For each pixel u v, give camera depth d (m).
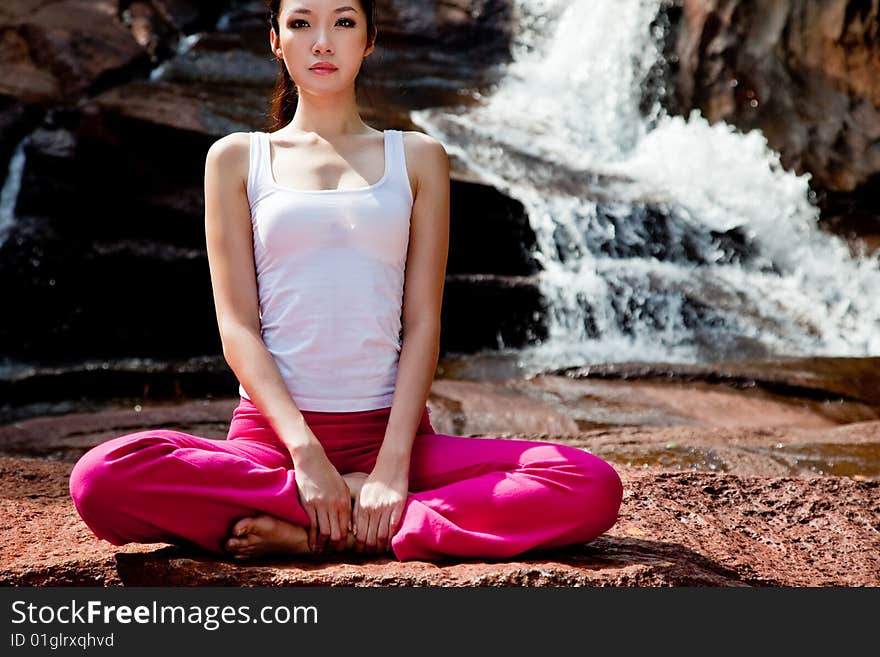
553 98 10.83
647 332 7.89
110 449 2.60
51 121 8.54
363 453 2.87
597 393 6.32
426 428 3.01
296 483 2.67
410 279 2.97
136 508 2.59
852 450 4.88
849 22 9.61
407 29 11.66
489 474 2.75
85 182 8.20
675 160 9.75
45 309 8.01
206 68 10.17
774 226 8.95
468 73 11.34
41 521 3.30
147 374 7.21
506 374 6.99
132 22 10.29
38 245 8.05
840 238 9.02
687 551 2.98
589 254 8.48
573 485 2.71
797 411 6.17
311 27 2.94
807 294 8.44
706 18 10.13
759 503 3.77
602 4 11.03
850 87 9.70
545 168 9.16
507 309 7.81
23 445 5.56
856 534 3.51
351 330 2.87
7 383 7.03
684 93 10.21
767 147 9.66
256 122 8.52
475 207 8.16
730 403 6.23
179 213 8.08
